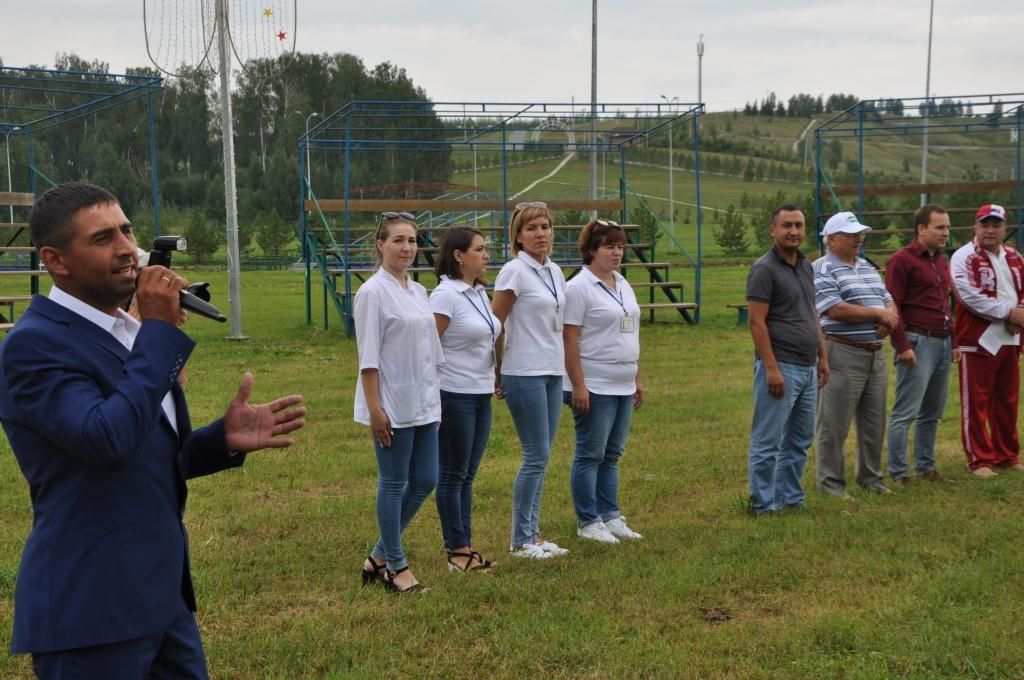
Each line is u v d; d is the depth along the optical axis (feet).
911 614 16.39
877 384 24.58
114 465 8.24
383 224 17.65
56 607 8.44
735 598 17.46
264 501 23.49
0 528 21.01
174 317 8.53
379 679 14.15
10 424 8.53
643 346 52.49
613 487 21.35
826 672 14.33
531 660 14.71
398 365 17.34
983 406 26.78
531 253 19.69
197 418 33.01
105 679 8.57
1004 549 19.69
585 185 302.04
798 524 21.52
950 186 67.46
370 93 278.05
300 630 15.85
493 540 20.86
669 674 14.21
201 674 9.62
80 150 237.04
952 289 26.84
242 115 272.72
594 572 18.54
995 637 15.33
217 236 195.00
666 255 170.09
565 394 20.86
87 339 8.57
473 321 18.75
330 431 31.12
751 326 22.40
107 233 8.49
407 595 17.47
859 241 24.08
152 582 8.76
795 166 410.52
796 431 23.12
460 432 18.80
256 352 49.19
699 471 26.58
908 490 25.03
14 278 105.70
